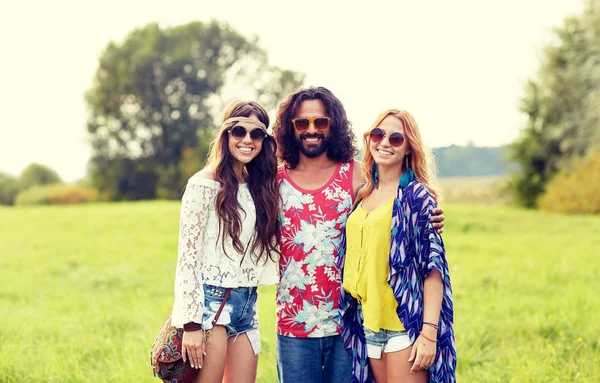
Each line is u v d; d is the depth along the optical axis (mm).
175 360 3775
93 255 15469
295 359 4102
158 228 22656
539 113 38938
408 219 3738
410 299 3670
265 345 6625
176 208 33438
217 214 3840
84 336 7211
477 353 6430
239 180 4031
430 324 3596
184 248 3783
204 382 3842
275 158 4086
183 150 56750
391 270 3686
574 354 6238
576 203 32156
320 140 4141
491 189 45812
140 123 57688
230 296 3891
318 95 4230
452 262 12672
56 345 6781
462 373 5898
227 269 3863
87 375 5906
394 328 3719
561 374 5641
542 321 7430
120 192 57094
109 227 23250
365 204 3994
